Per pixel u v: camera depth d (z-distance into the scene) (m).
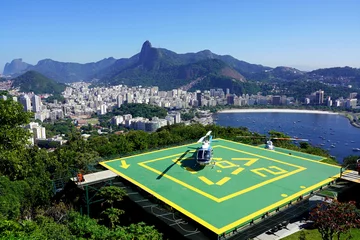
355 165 34.31
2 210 20.97
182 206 23.70
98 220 25.84
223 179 29.80
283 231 24.23
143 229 18.97
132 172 32.09
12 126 33.72
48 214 24.77
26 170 33.41
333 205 19.16
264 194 26.03
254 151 40.66
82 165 36.97
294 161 35.88
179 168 33.41
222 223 20.91
